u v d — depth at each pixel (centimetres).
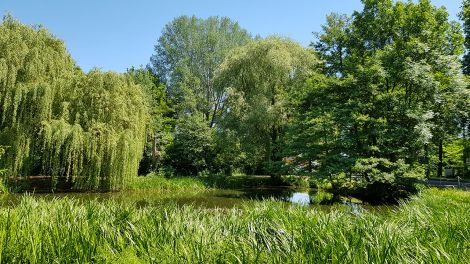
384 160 1609
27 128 1702
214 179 2564
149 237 476
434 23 2114
